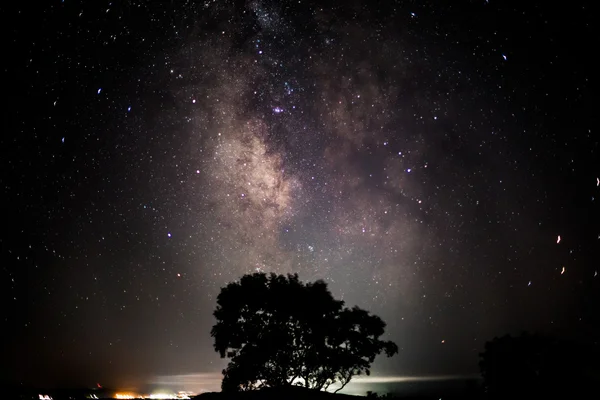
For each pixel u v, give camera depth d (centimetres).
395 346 1666
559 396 1181
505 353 1247
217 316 1656
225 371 1616
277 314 1648
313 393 1440
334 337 1631
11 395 2008
